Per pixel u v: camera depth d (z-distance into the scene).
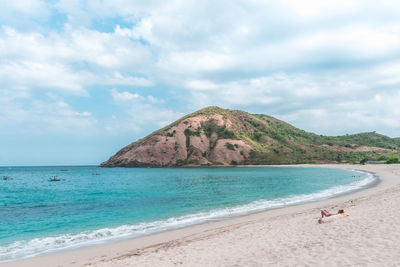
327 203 22.30
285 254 8.50
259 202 26.23
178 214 21.19
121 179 75.06
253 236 11.89
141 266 8.84
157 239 13.48
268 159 156.25
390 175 54.62
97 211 24.12
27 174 127.75
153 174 95.38
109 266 9.21
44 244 13.54
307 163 153.50
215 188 42.97
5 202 32.38
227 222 16.98
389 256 7.20
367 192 28.19
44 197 37.44
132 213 22.42
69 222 19.48
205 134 175.75
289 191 35.56
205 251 10.10
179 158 157.62
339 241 9.18
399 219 11.43
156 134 177.00
